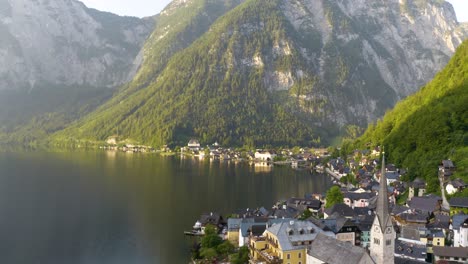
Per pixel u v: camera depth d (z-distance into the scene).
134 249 171.38
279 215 194.88
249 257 145.25
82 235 188.12
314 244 126.25
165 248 171.75
